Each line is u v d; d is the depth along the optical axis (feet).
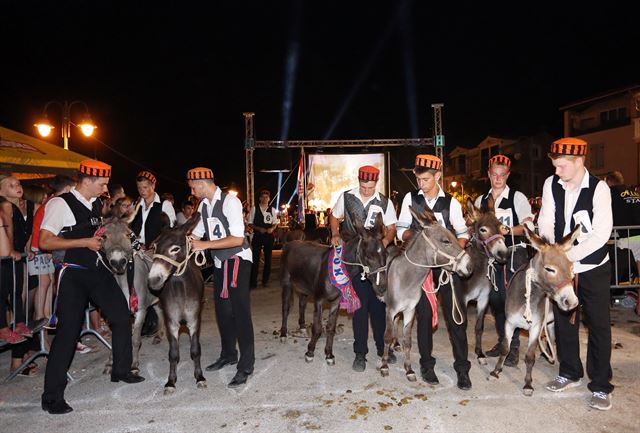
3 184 19.13
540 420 13.57
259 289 38.32
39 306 20.25
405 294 16.38
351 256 17.17
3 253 16.28
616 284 25.94
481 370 17.69
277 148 68.13
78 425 13.97
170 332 16.21
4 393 16.58
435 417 13.91
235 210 16.69
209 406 15.07
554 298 13.76
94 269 15.47
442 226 15.56
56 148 31.71
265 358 19.92
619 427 13.06
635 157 82.94
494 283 17.78
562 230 15.05
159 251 15.20
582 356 18.85
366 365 18.65
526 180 110.93
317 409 14.65
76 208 15.29
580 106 94.38
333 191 77.51
